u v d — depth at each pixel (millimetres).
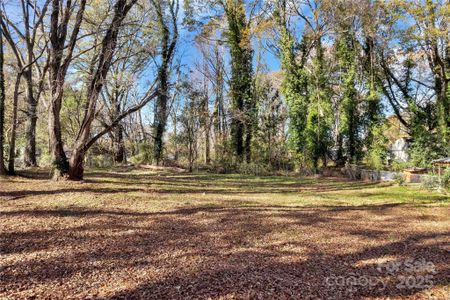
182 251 4879
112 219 6621
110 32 11164
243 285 3686
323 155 24812
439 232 6391
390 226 6879
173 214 7371
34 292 3297
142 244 5133
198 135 27688
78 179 11648
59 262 4176
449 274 4195
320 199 10742
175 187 12453
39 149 25016
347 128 25359
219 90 30609
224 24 26797
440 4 20016
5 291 3285
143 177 16203
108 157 25891
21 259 4191
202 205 8555
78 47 18359
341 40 25781
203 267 4234
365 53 26391
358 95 25906
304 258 4766
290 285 3742
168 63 14266
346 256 4898
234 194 11359
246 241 5539
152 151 24562
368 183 17453
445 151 17547
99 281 3664
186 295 3369
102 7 15859
